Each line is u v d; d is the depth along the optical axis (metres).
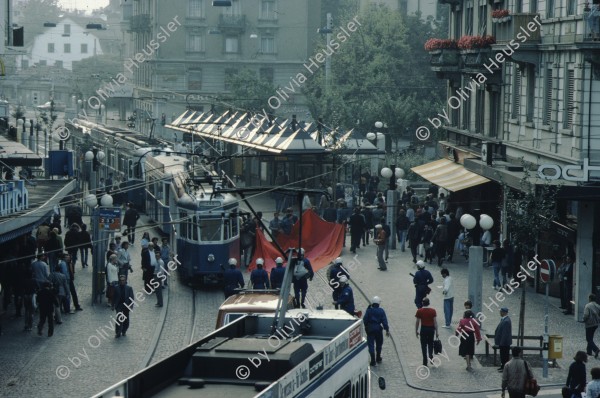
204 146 81.75
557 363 33.50
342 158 68.81
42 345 34.97
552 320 39.62
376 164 75.62
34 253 41.53
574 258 40.69
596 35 41.53
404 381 31.39
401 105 86.31
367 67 95.56
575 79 43.59
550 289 44.09
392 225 55.28
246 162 76.81
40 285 38.12
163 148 68.56
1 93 161.00
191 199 46.22
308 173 67.06
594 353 34.38
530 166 43.22
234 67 129.12
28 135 87.31
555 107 46.22
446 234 50.28
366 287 45.47
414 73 102.88
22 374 31.19
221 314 28.69
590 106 42.81
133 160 69.06
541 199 36.28
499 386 30.75
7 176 47.81
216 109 110.88
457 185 53.62
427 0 129.00
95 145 83.50
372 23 100.00
